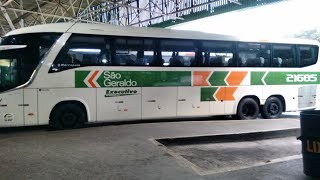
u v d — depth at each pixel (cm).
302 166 656
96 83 1038
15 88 964
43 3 2217
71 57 1012
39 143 789
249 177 586
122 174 573
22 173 568
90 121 1038
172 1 2231
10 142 803
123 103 1073
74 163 629
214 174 599
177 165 630
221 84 1222
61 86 1001
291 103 1359
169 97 1138
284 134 992
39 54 987
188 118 1285
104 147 748
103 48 1048
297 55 1368
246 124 1088
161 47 1127
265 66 1304
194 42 1177
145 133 902
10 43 974
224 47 1227
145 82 1102
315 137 564
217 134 895
